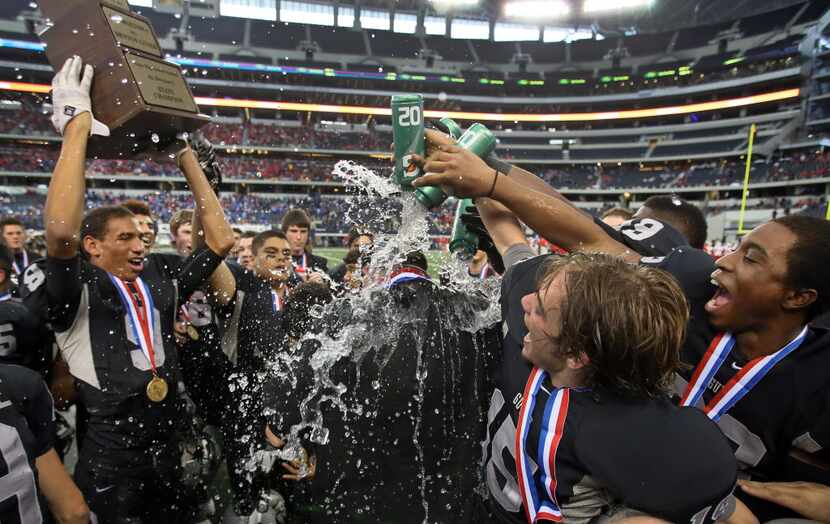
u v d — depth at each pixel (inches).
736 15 1494.8
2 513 43.6
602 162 1503.4
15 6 1213.7
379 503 48.7
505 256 51.9
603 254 37.0
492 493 44.1
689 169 1414.9
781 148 1293.1
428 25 1619.1
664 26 1614.2
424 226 47.9
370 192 48.9
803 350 45.6
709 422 33.6
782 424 47.2
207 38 1443.2
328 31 1541.6
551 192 53.7
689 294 48.3
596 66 1614.2
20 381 47.6
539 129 1647.4
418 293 49.6
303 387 50.0
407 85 1555.1
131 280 76.7
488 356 49.6
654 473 31.1
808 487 47.6
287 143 1451.8
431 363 47.5
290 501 76.0
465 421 48.2
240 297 93.3
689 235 70.1
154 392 73.2
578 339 33.0
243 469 84.5
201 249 82.7
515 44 1638.8
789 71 1284.4
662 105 1514.5
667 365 33.3
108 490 70.5
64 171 57.4
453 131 56.4
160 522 78.0
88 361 70.0
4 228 218.7
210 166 80.0
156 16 1403.8
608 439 32.3
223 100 1445.6
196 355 89.6
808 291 42.7
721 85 1392.7
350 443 49.1
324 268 196.2
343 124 1562.5
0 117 1216.2
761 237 44.2
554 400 36.3
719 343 48.1
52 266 62.2
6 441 44.2
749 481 49.1
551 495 35.7
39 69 1209.4
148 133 64.7
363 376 48.0
